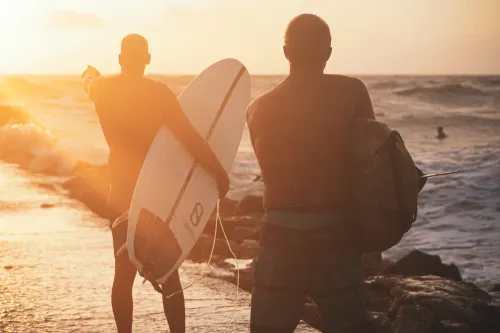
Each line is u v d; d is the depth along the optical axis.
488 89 90.00
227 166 3.99
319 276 2.90
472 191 22.44
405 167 2.84
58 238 8.10
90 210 10.21
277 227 2.94
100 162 17.41
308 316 5.42
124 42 3.78
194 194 3.68
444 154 35.59
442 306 5.42
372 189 2.84
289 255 2.92
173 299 3.88
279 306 2.92
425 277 6.22
